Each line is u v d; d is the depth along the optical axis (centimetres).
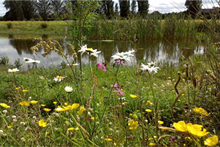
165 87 401
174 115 267
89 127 153
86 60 926
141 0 2708
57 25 2992
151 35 1681
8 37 2138
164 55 1077
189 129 93
